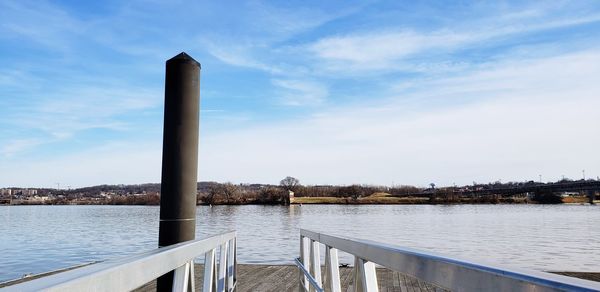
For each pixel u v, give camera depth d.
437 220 65.00
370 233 41.50
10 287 0.82
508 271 0.82
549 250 27.72
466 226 51.72
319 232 3.26
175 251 1.76
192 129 4.06
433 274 1.12
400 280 7.21
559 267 19.97
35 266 22.14
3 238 38.31
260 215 80.56
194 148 4.07
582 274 7.60
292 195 146.75
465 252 26.53
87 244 32.94
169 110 4.05
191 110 4.06
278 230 44.72
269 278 7.88
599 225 52.97
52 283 0.88
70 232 45.34
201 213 89.44
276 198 146.88
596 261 22.34
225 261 3.79
